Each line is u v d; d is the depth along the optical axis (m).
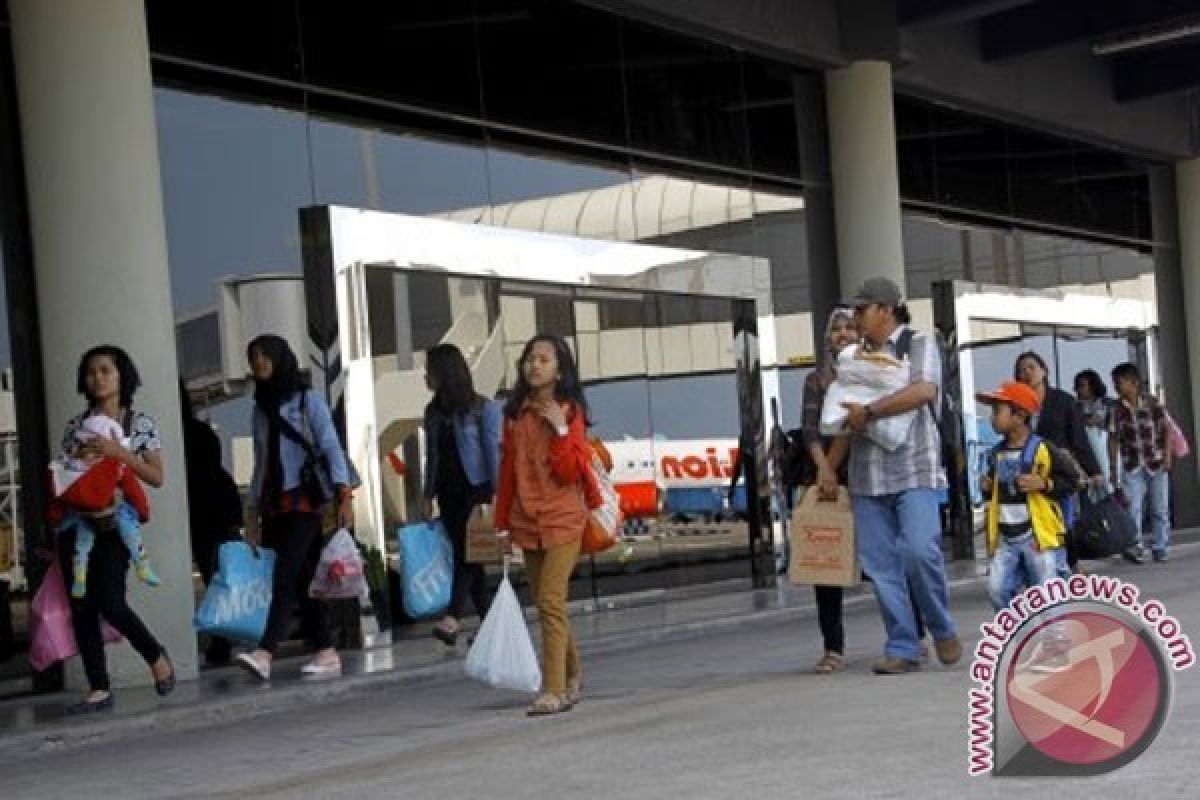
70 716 12.34
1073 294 29.12
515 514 11.45
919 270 25.69
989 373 26.70
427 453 15.48
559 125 20.00
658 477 20.89
